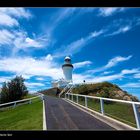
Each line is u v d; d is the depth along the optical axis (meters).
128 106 22.00
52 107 18.50
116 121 10.28
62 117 12.49
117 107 21.58
